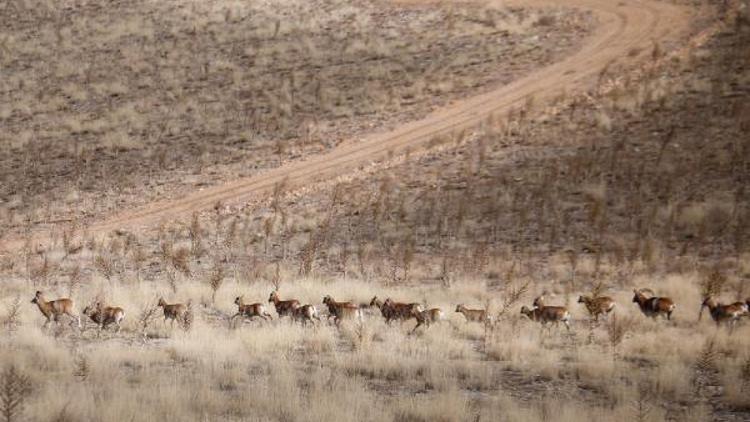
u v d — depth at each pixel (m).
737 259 110.56
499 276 106.38
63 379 56.19
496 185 141.38
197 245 121.00
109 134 179.00
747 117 154.00
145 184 157.00
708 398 55.91
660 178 138.00
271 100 187.62
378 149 162.00
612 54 193.25
